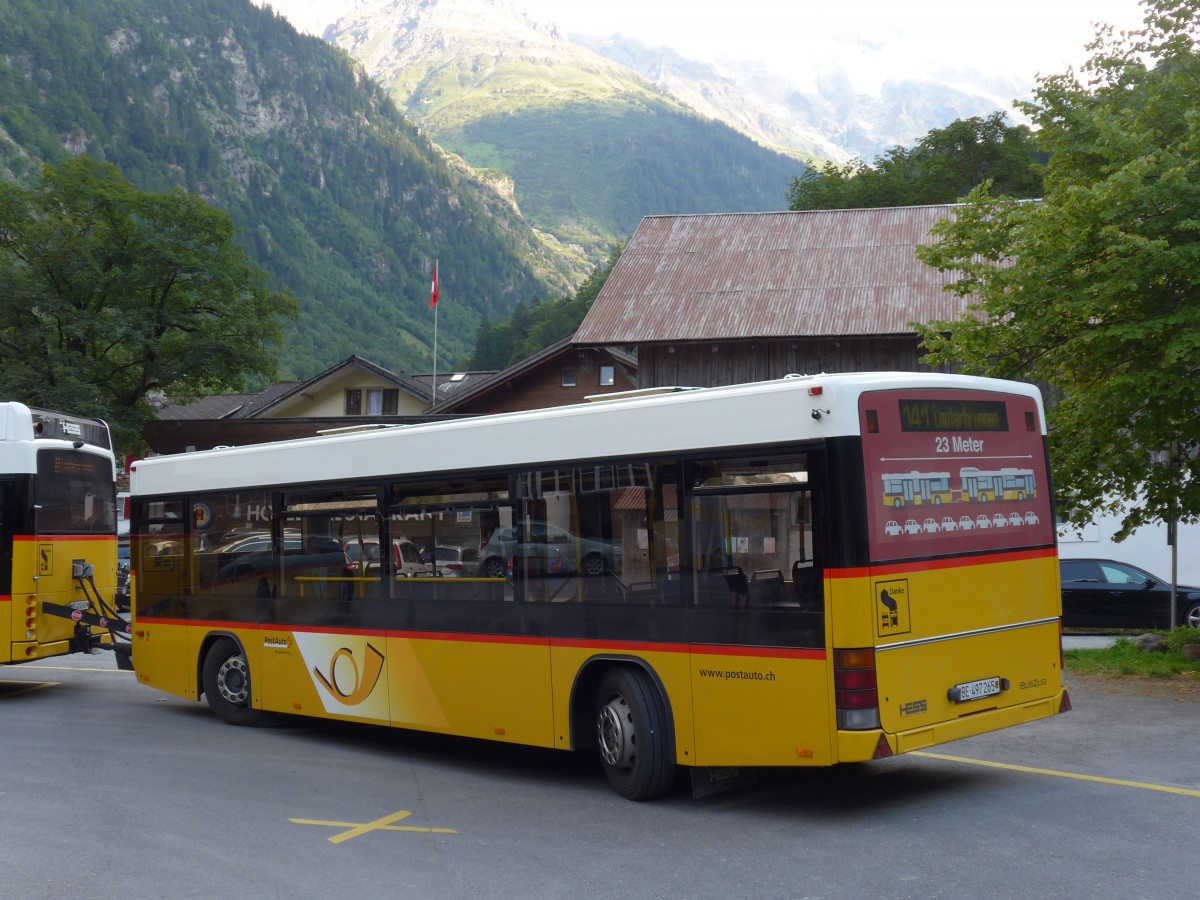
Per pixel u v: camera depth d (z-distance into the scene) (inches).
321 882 265.4
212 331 1664.6
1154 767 350.0
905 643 292.2
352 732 472.1
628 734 332.8
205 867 280.2
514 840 296.4
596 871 266.7
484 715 374.3
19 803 354.6
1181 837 272.8
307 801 347.3
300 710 449.1
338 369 2151.8
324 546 440.5
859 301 1115.9
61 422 625.0
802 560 293.1
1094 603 883.4
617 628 334.6
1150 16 622.2
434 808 335.3
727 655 307.1
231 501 485.7
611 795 343.9
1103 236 506.3
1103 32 632.4
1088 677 549.3
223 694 490.9
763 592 300.5
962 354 613.0
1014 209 591.5
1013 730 420.5
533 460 361.7
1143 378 495.8
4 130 7859.3
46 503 598.2
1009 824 289.7
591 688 350.6
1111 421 543.8
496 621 370.9
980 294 595.8
